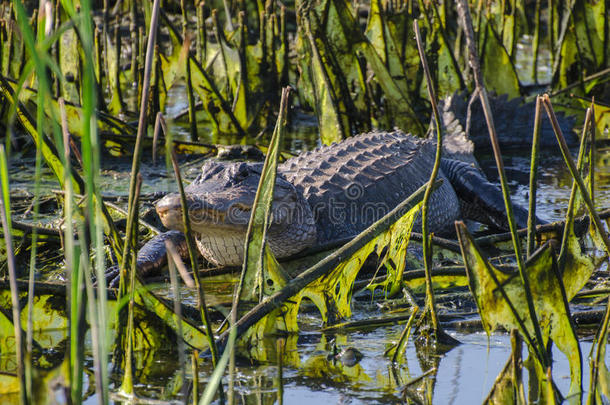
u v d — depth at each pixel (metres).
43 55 4.42
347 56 18.22
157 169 16.39
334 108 17.31
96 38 19.55
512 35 23.86
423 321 8.22
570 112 20.78
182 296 9.96
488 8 24.38
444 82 20.11
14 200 13.72
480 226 14.30
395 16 19.70
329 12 17.67
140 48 19.88
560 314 6.59
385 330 8.56
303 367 7.45
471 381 7.07
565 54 21.56
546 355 6.55
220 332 7.96
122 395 6.73
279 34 21.83
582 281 7.00
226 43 20.28
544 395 6.62
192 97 18.05
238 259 10.72
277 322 8.00
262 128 20.75
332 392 6.85
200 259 11.65
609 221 11.12
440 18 21.36
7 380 6.38
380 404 6.60
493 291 6.33
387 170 13.14
